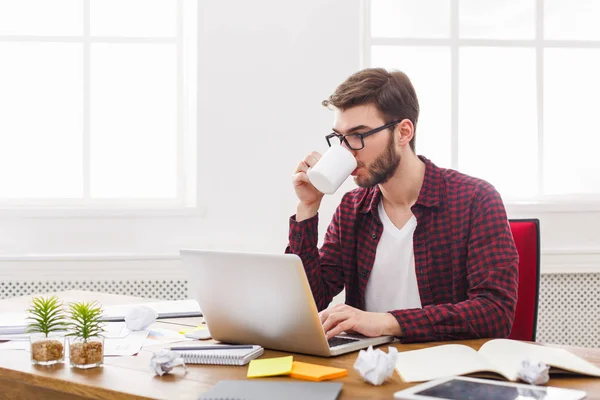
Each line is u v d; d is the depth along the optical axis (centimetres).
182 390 99
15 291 279
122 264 282
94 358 113
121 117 302
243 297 123
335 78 290
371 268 171
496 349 118
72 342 113
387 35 304
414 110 159
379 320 133
